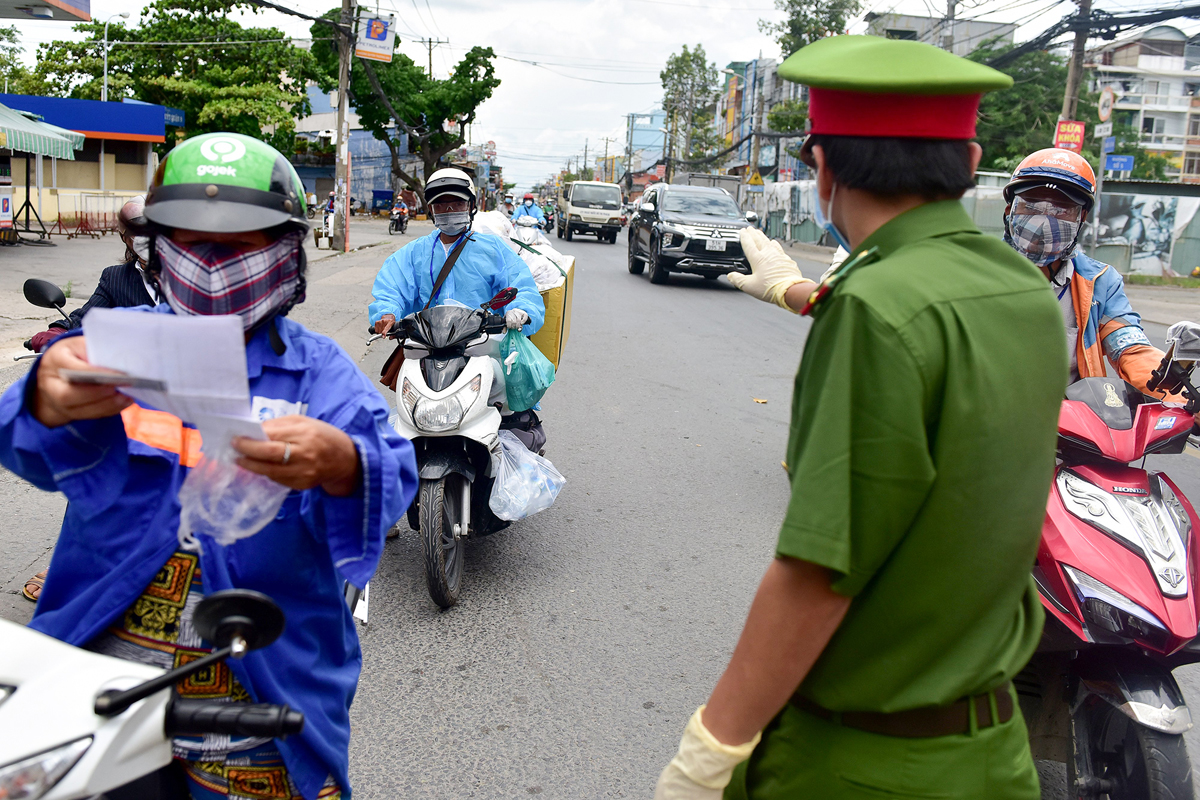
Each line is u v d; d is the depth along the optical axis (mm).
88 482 1467
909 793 1390
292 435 1291
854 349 1256
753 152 58812
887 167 1346
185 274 1474
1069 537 2457
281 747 1542
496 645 3672
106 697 1288
